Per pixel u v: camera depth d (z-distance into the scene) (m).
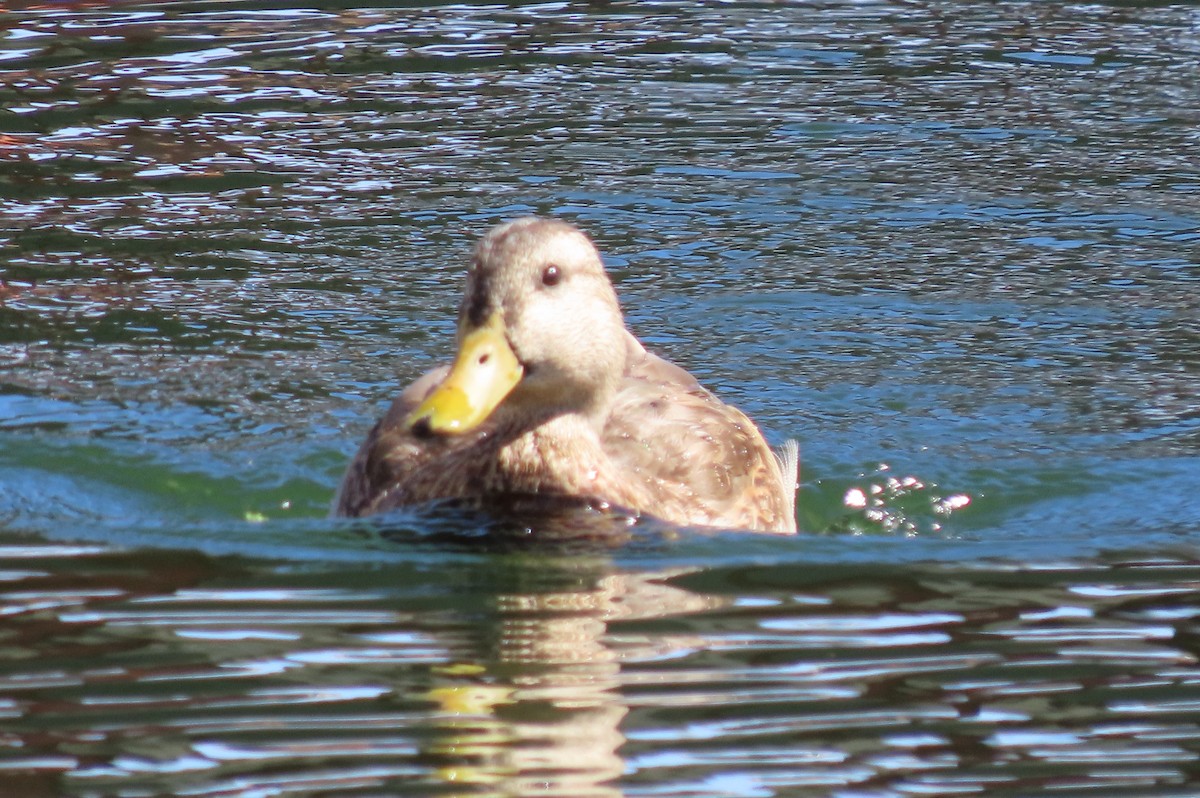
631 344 11.60
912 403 12.68
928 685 7.57
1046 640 8.13
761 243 15.69
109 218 15.82
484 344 9.38
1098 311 14.38
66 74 19.73
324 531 9.71
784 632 8.19
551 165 17.41
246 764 6.65
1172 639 8.15
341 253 15.16
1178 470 11.42
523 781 6.53
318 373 12.87
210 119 18.48
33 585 8.76
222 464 11.28
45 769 6.60
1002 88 19.95
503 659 7.74
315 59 20.58
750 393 12.80
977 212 16.47
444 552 9.35
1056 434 12.12
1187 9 23.03
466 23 22.20
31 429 11.66
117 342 13.30
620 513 9.83
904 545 9.77
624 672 7.64
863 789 6.54
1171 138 18.38
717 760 6.75
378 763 6.66
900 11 22.95
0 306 13.89
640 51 21.09
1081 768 6.77
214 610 8.38
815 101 19.45
